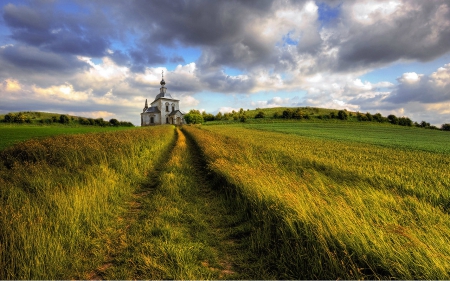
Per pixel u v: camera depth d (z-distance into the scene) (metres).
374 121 100.00
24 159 9.79
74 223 4.71
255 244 4.49
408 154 17.72
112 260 4.13
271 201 5.34
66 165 8.84
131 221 5.74
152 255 4.08
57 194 5.58
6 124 70.56
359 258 3.49
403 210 5.23
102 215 5.54
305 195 5.71
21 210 4.74
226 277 3.72
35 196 5.80
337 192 6.39
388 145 26.53
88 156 10.11
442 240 3.73
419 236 3.92
